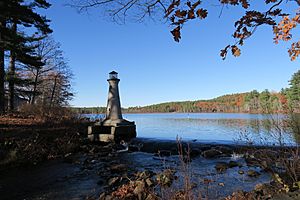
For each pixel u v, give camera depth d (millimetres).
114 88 17203
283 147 7848
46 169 10555
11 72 22156
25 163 11031
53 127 17406
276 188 6281
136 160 11680
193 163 10328
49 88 37594
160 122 43562
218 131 23016
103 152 13500
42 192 7809
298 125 7730
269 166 8062
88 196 7207
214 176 8164
